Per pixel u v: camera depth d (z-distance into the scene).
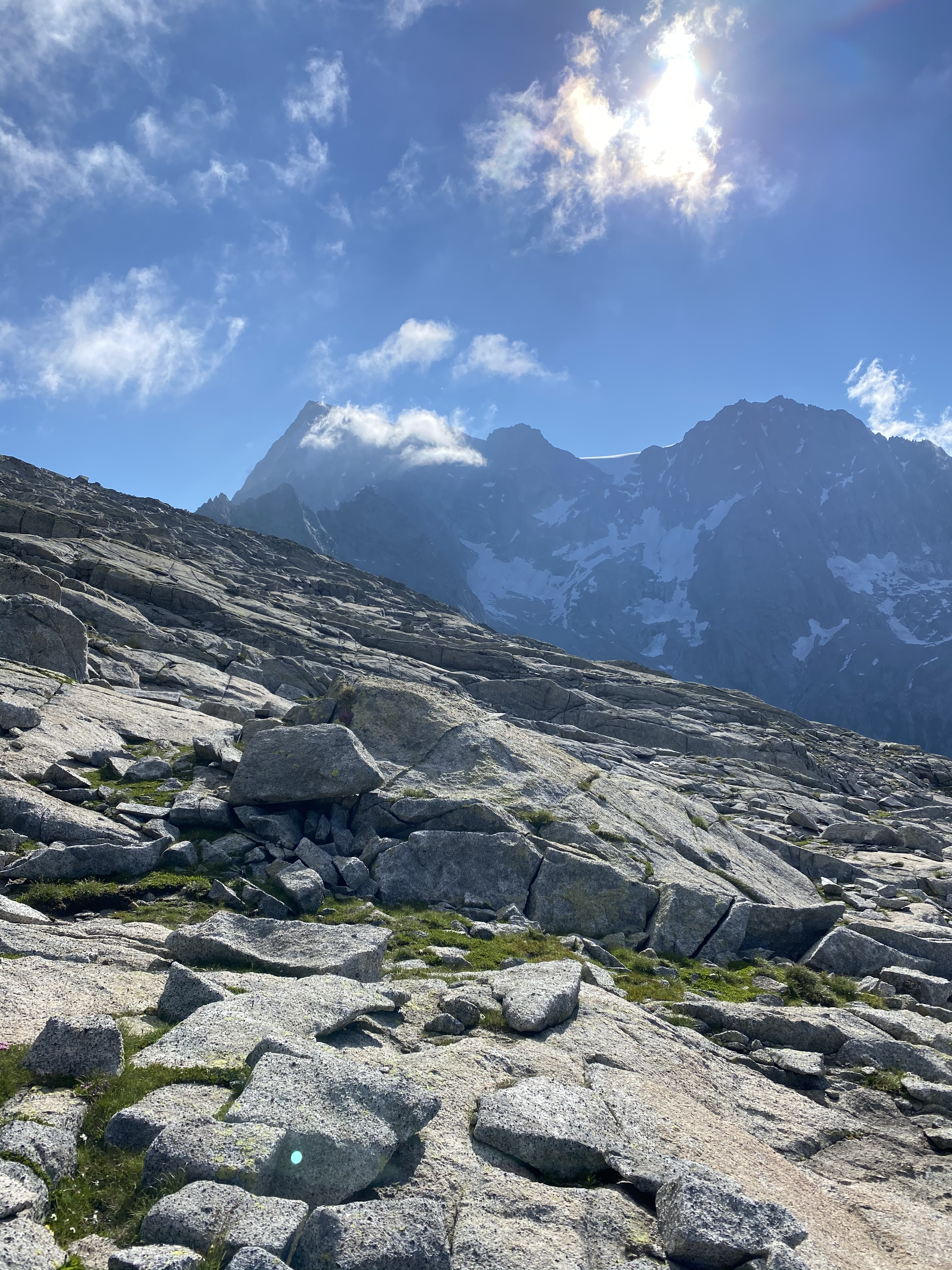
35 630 32.06
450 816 22.52
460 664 79.56
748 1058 13.62
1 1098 7.49
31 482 106.94
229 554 112.12
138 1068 8.13
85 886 16.48
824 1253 7.66
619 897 21.39
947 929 24.08
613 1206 7.65
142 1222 6.12
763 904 23.44
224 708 33.72
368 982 12.54
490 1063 10.14
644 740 68.50
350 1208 6.46
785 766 68.25
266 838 20.86
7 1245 5.44
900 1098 13.14
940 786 79.25
